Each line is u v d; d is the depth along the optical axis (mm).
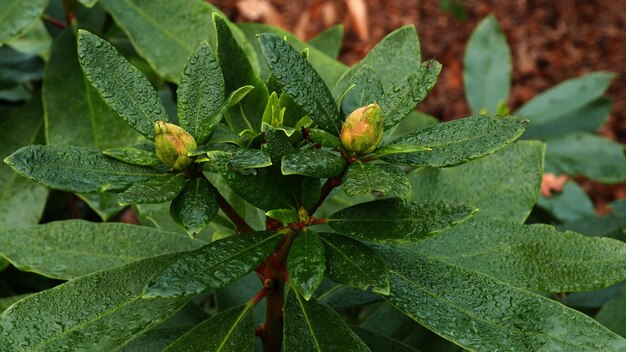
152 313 595
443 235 664
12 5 817
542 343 568
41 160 560
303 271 558
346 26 1891
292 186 590
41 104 909
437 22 1968
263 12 1891
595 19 1984
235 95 587
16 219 858
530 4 1990
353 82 625
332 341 594
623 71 1933
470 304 582
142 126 596
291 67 577
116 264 677
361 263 566
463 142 569
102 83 592
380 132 566
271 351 653
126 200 535
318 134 568
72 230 685
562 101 1135
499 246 654
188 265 551
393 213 568
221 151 559
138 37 863
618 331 716
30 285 985
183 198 563
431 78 583
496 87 1159
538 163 719
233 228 656
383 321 731
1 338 580
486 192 723
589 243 639
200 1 864
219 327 611
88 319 591
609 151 1116
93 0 810
